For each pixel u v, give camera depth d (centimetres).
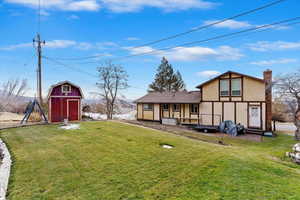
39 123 1650
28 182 498
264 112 1647
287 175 555
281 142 1322
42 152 761
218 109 1905
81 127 1412
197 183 487
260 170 579
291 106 1505
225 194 431
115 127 1429
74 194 440
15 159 676
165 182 495
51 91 1848
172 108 2266
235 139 1406
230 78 1828
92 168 591
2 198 421
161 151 778
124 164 625
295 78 1444
